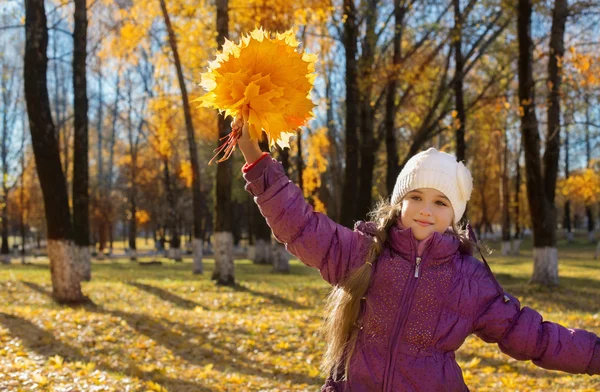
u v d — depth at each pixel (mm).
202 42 18547
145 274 23531
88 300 12320
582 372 2271
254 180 2301
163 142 26719
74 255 12219
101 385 5766
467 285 2291
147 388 5848
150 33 22109
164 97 24078
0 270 24047
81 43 17344
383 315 2252
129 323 9195
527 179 16734
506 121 25422
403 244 2289
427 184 2342
